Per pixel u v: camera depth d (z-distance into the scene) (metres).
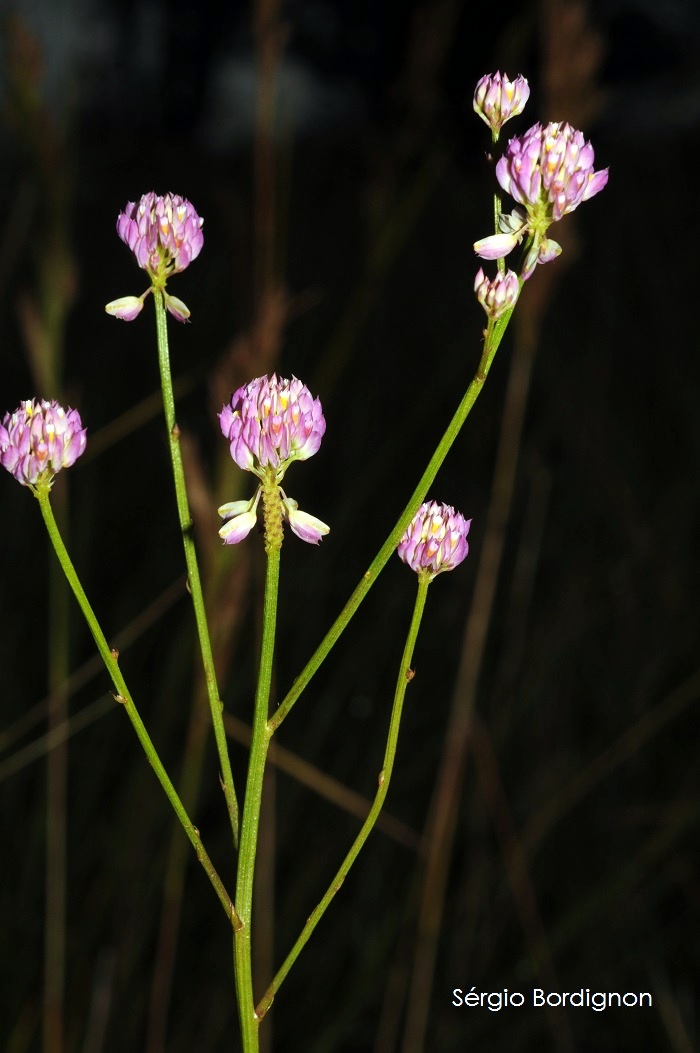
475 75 1.60
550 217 0.30
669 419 0.92
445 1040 0.58
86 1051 0.52
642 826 0.67
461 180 1.16
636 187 1.33
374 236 0.63
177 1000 0.60
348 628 0.76
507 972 0.63
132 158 1.82
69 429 0.30
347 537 0.82
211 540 0.43
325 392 0.64
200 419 0.93
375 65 1.77
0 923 0.59
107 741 0.66
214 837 0.64
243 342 0.43
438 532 0.31
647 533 0.75
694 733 0.70
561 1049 0.55
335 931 0.62
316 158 1.69
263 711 0.31
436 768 0.69
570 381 0.86
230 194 0.55
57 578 0.54
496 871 0.64
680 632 0.73
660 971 0.59
